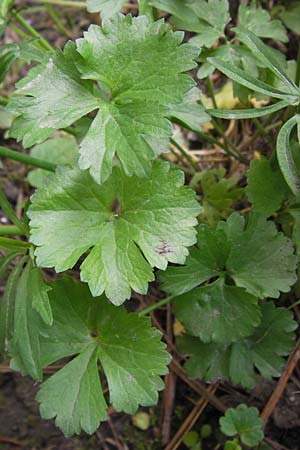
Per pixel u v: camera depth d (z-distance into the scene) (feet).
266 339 1.06
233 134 1.29
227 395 1.12
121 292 0.94
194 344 1.07
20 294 1.00
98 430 1.14
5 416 1.16
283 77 1.00
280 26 1.12
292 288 1.11
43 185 0.97
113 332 1.01
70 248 0.96
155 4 1.07
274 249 1.03
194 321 1.04
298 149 1.05
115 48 0.96
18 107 0.97
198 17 1.09
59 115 0.96
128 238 0.96
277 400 1.09
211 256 1.03
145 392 0.98
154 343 0.99
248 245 1.03
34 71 0.97
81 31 1.43
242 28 1.02
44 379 1.17
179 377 1.14
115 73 0.96
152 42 0.96
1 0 1.11
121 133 0.94
